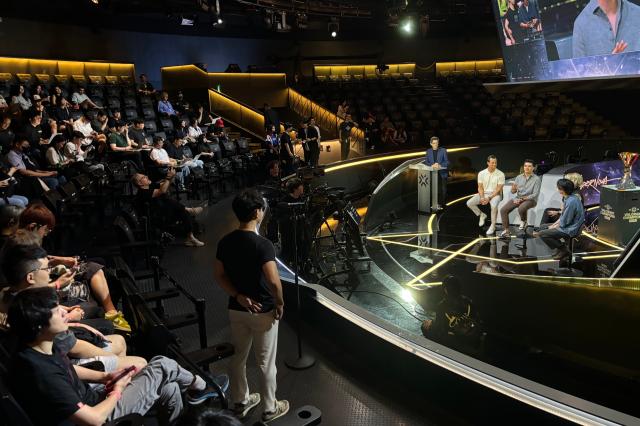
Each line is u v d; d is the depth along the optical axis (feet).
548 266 23.31
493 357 16.10
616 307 14.30
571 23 32.96
